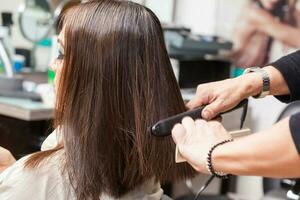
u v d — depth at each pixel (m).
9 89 2.16
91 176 0.99
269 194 2.12
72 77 1.00
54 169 0.99
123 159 1.02
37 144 2.07
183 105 1.08
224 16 2.86
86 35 0.99
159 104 1.03
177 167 1.07
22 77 2.33
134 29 1.00
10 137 2.13
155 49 1.03
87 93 0.99
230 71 2.75
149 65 1.02
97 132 0.99
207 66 2.60
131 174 1.04
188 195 2.44
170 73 1.06
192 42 2.53
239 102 1.11
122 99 1.00
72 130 1.00
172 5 2.97
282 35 2.64
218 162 0.75
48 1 2.47
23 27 2.54
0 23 2.50
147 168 1.04
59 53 1.05
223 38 2.83
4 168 1.09
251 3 2.74
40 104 2.02
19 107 1.97
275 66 1.13
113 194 1.03
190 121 0.85
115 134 1.00
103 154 1.00
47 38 2.49
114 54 0.99
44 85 2.30
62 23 1.05
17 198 0.97
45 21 2.50
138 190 1.08
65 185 0.99
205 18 2.94
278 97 1.16
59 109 1.02
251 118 2.77
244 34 2.78
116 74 0.99
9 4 2.55
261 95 1.13
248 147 0.72
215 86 1.11
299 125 0.68
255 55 2.74
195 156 0.78
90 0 1.04
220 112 1.07
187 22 3.00
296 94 1.13
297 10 2.58
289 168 0.69
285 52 2.64
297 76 1.12
